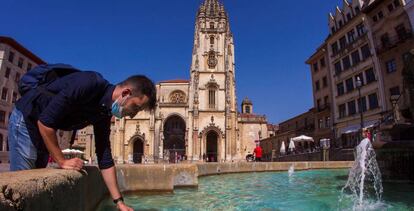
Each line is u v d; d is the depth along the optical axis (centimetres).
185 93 7569
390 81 4103
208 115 6844
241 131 7481
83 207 353
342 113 5162
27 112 351
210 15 7325
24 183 188
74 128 370
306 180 1296
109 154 374
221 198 735
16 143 354
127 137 6875
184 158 6794
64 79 351
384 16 4225
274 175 1644
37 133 359
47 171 279
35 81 365
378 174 1218
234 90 7050
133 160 6931
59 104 317
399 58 3950
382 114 4125
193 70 7031
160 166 847
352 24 4884
